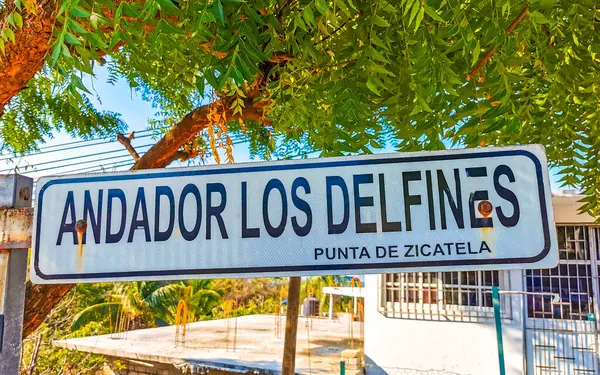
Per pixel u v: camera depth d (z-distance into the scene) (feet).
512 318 23.97
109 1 4.12
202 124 7.98
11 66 5.34
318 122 6.12
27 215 3.57
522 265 3.19
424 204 3.35
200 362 29.43
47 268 3.49
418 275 25.68
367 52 4.51
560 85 5.57
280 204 3.47
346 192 3.43
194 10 4.25
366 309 26.27
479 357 24.11
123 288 63.62
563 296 24.14
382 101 5.53
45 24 5.14
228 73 4.49
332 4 4.60
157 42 4.33
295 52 5.37
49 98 12.38
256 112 7.79
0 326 3.41
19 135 12.85
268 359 30.14
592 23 5.22
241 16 4.60
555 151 6.86
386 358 25.44
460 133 4.73
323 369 27.12
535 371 23.75
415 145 5.38
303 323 52.54
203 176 3.58
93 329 44.65
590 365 23.18
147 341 37.81
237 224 3.47
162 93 10.80
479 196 3.32
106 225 3.55
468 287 24.86
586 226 24.25
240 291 108.78
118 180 3.62
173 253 3.48
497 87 4.58
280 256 3.40
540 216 3.24
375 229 3.36
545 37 5.40
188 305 75.05
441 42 4.25
